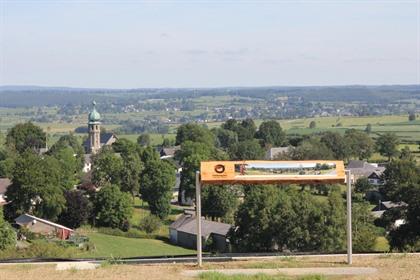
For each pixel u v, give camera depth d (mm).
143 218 97750
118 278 23844
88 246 73500
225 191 93312
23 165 95062
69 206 93812
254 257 29234
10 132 188750
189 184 116500
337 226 57875
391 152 187125
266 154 177875
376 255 29188
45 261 29969
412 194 60250
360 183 121562
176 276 24094
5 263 28203
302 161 26109
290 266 26219
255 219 60250
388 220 66375
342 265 26391
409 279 23484
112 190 94625
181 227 81938
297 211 58594
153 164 108250
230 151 169875
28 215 86312
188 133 197375
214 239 76000
